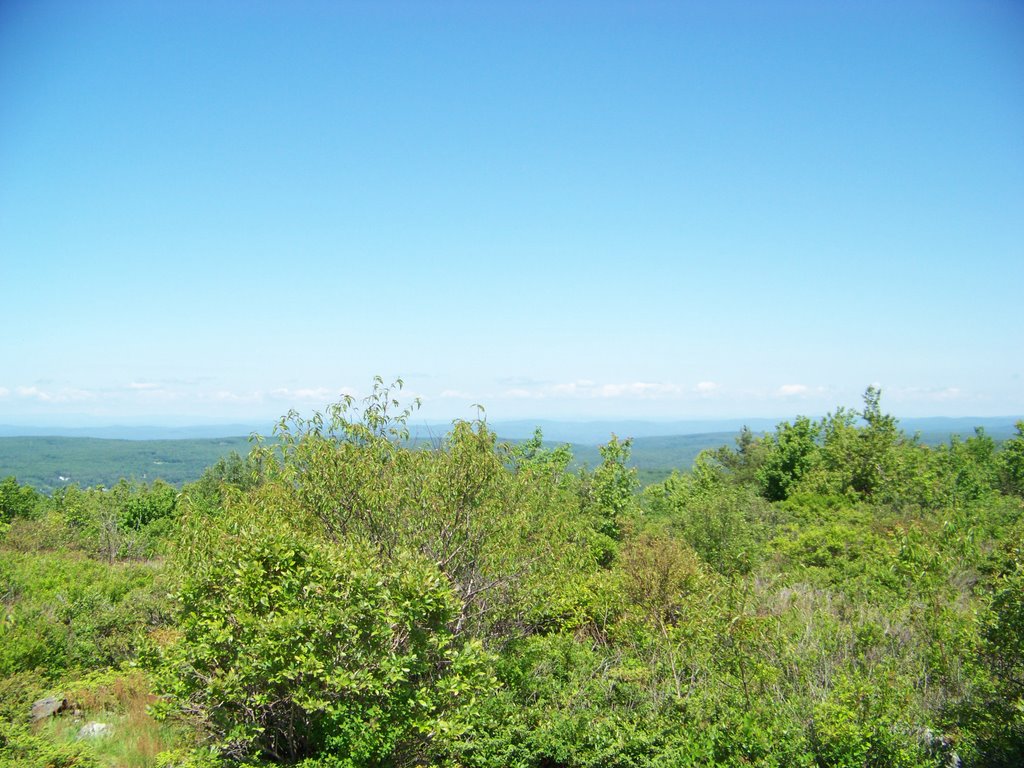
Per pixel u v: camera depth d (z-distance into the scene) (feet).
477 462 36.27
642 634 38.60
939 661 31.04
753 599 40.16
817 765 25.18
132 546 92.22
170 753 27.58
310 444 34.94
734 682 31.50
